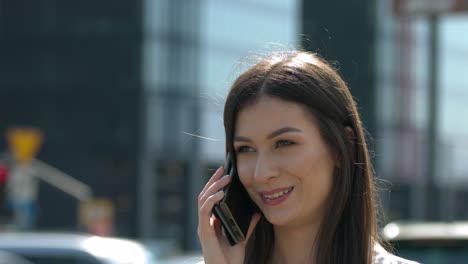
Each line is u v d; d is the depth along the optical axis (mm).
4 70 41875
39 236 12031
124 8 40906
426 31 50188
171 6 41250
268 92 3322
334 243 3416
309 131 3326
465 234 7410
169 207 41156
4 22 41812
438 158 51125
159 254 14492
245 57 3662
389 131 47719
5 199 23141
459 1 15320
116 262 11094
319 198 3379
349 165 3387
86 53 41219
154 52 40812
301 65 3361
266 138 3328
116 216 40906
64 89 41375
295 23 46500
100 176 41031
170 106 41156
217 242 3533
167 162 41156
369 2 46969
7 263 11172
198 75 41750
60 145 41312
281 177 3338
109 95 41031
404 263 3432
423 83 50125
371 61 46938
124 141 40844
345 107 3389
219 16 42594
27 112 41656
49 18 41469
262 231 3564
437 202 50844
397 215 48500
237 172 3518
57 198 39688
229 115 3389
